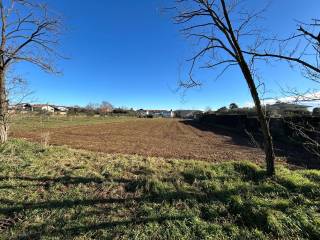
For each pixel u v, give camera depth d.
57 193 6.40
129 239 4.65
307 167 11.50
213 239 4.66
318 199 5.97
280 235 4.79
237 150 17.78
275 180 7.02
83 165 8.36
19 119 12.71
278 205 5.63
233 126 41.25
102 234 4.78
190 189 6.64
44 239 4.60
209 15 7.35
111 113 107.38
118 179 7.34
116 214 5.49
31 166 8.06
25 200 6.00
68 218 5.29
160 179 7.27
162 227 5.00
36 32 10.81
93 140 22.98
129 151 16.88
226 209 5.65
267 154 7.40
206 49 7.66
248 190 6.39
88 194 6.39
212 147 19.50
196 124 58.81
